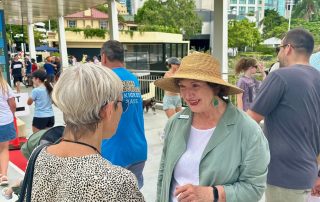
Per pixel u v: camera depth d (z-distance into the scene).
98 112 1.30
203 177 1.76
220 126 1.79
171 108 5.51
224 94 1.88
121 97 1.45
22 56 25.38
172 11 42.09
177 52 18.38
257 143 1.73
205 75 1.74
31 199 1.29
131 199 1.23
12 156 5.62
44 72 5.85
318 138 2.34
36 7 14.53
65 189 1.21
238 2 76.81
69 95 1.27
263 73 5.20
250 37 42.19
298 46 2.37
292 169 2.25
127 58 16.55
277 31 36.69
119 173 1.24
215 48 6.81
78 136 1.31
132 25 41.34
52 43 45.62
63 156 1.28
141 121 3.11
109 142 2.88
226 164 1.73
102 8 50.38
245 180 1.74
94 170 1.22
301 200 2.30
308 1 34.81
